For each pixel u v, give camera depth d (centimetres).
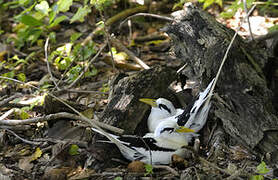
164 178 748
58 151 820
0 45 1348
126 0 1484
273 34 1042
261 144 796
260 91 834
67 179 773
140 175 757
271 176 747
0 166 802
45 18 1437
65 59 1110
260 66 911
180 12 936
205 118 868
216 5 1483
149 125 895
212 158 805
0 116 966
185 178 734
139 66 1188
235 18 1380
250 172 760
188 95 981
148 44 1340
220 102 838
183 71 920
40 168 805
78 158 820
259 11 1446
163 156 786
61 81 1112
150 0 1462
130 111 859
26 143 878
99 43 1340
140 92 891
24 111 944
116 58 1224
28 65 1245
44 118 843
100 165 791
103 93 985
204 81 874
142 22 1454
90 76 1166
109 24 1316
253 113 811
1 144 869
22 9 1541
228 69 848
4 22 1518
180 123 834
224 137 846
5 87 1101
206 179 726
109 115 854
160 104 882
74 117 823
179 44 911
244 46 912
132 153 788
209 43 870
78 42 1338
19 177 771
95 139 815
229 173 739
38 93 1052
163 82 920
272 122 797
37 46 1366
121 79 914
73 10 1438
